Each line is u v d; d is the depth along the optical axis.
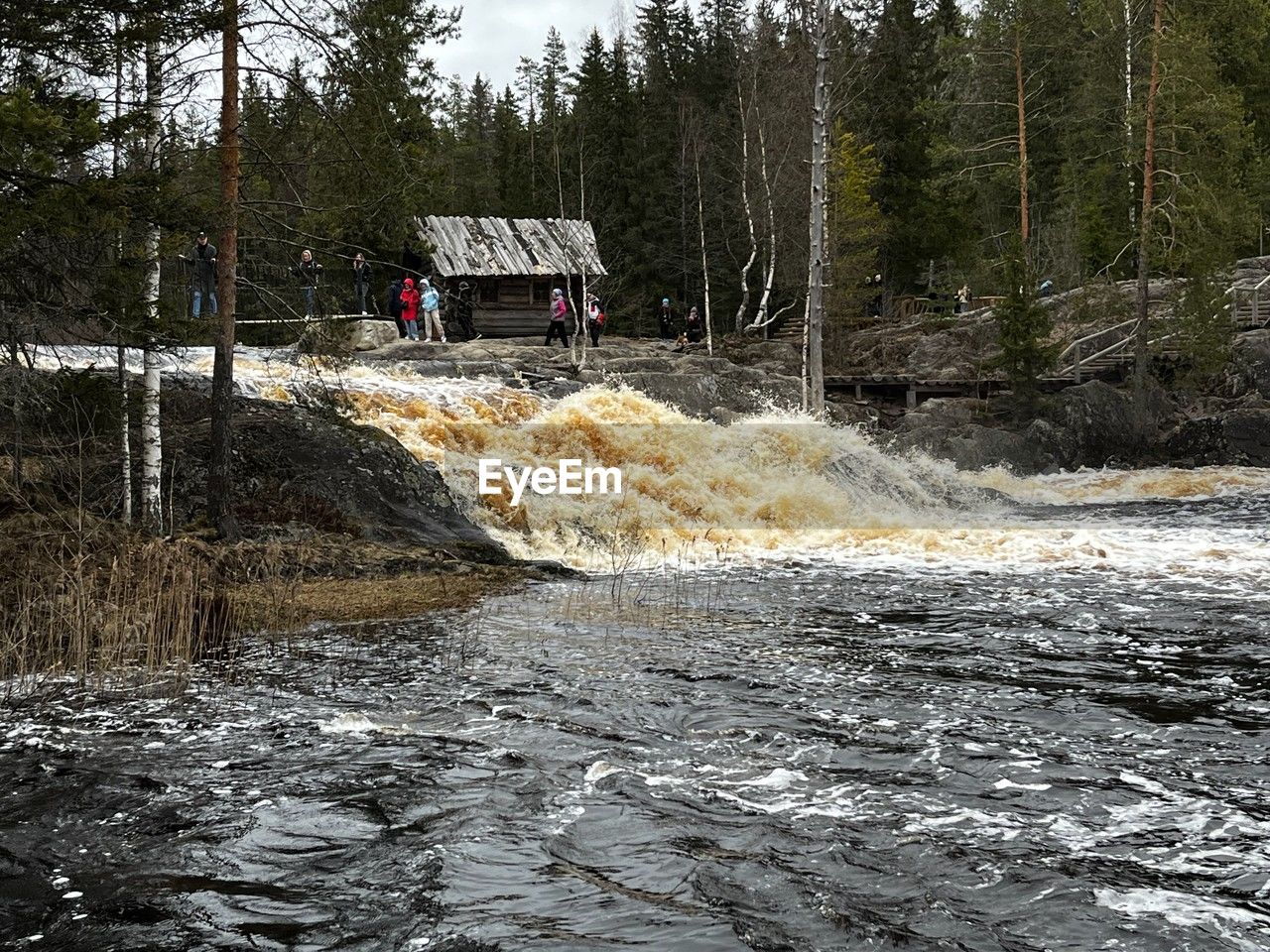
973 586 13.44
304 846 5.23
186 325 12.16
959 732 7.11
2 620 9.79
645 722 7.37
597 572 15.12
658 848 5.18
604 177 58.19
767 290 45.41
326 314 14.94
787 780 6.16
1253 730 7.16
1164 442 32.88
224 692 8.20
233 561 13.01
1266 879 4.83
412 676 8.70
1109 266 37.84
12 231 9.85
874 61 51.28
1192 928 4.36
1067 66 51.62
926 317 44.91
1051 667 8.96
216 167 13.60
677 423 21.73
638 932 4.32
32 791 6.01
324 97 14.19
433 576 13.81
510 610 11.75
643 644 9.98
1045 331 33.50
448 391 22.02
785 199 46.22
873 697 8.02
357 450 16.45
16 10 10.61
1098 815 5.61
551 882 4.80
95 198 10.34
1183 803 5.79
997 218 56.62
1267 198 48.19
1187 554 16.09
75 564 10.97
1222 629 10.53
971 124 58.62
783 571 14.98
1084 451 32.31
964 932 4.32
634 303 52.53
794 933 4.31
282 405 17.20
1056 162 60.22
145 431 13.62
